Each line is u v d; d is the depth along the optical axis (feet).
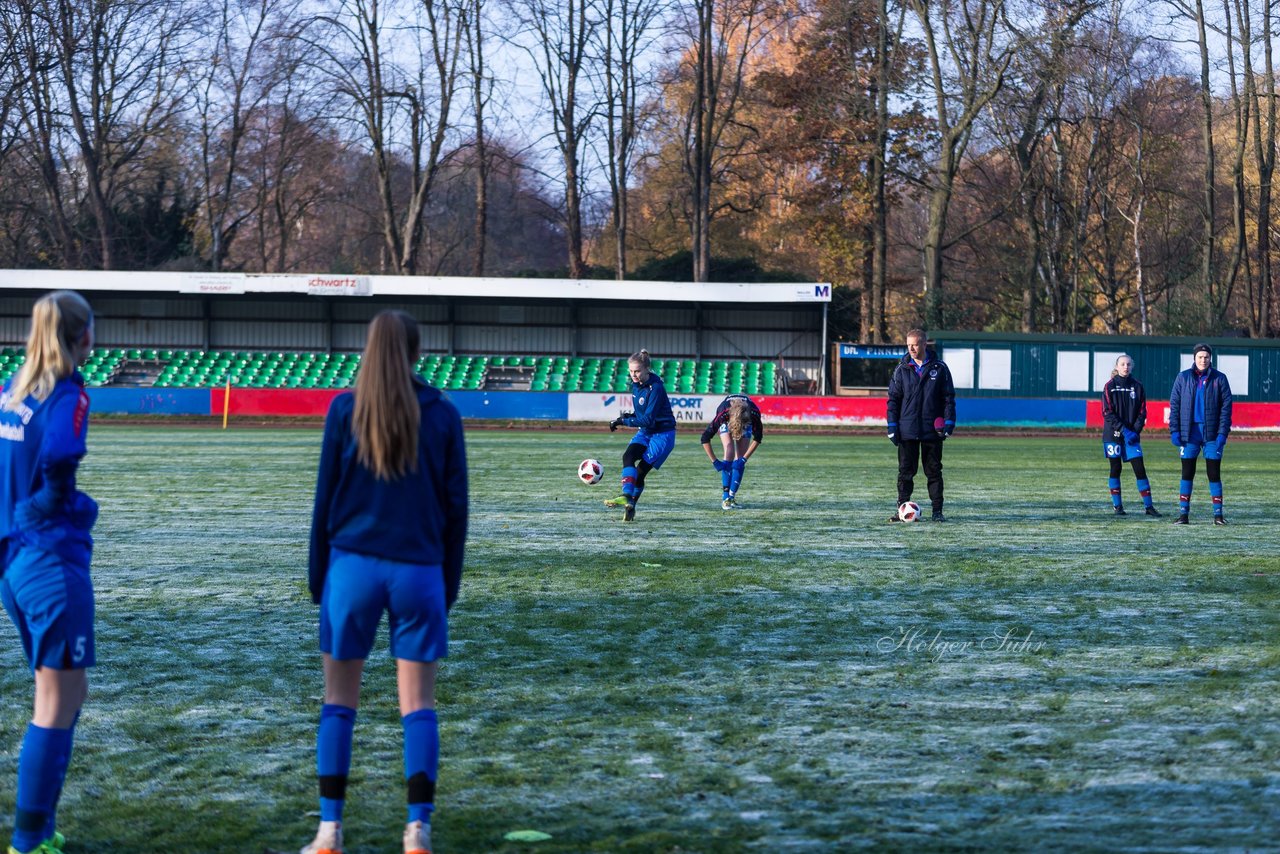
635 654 21.97
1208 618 25.45
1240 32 145.18
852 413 124.16
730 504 47.96
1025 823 13.39
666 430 43.52
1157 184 157.79
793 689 19.44
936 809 13.88
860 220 156.04
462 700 18.76
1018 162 150.00
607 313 145.89
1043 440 111.55
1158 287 169.58
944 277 170.50
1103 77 141.38
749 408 47.57
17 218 171.32
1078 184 161.99
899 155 149.89
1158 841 12.80
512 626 24.45
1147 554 35.22
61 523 12.75
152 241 168.55
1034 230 153.99
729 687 19.58
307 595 28.04
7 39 148.77
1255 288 175.11
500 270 223.92
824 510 47.21
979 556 34.63
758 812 13.83
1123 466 76.23
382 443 12.43
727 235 187.01
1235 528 42.14
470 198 231.50
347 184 198.59
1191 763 15.47
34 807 12.51
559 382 138.82
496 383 139.03
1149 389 128.88
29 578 12.59
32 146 156.25
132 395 121.80
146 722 17.70
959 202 181.88
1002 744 16.39
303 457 74.18
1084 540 38.45
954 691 19.29
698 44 152.46
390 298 143.23
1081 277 176.24
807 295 132.67
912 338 43.42
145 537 37.91
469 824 13.56
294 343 144.77
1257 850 12.54
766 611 26.13
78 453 12.41
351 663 12.91
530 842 12.94
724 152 171.83
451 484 13.03
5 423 12.73
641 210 195.93
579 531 40.09
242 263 197.06
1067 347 128.57
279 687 19.71
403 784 14.98
